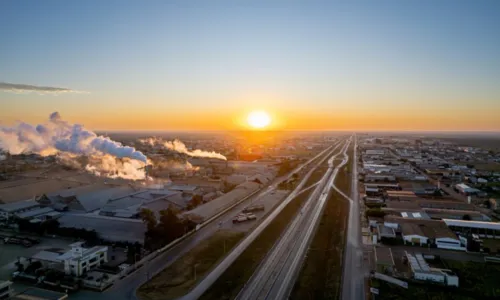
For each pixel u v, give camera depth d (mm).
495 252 65125
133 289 50938
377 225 78188
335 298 48344
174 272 56469
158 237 67188
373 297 48031
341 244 69812
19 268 57312
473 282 52656
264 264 59750
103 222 77562
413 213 89375
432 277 52969
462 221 78812
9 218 83562
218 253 64562
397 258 62625
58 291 50469
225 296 48781
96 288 51000
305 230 78625
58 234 74438
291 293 49688
